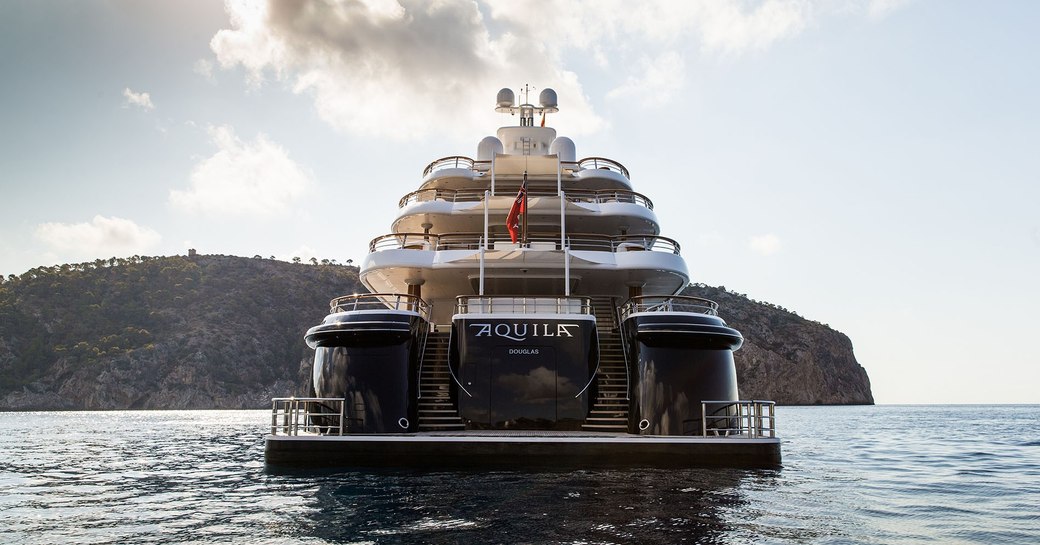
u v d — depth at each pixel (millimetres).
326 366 20391
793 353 195000
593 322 21500
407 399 20047
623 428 20688
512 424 20578
